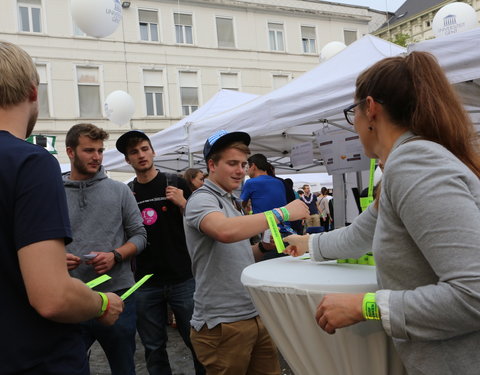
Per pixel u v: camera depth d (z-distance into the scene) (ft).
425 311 2.77
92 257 7.29
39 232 3.18
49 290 3.14
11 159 3.27
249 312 6.29
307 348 3.82
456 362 2.89
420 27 71.05
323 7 71.87
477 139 3.28
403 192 2.91
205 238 6.33
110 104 21.33
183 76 63.16
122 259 7.77
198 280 6.50
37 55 55.26
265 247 7.11
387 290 3.05
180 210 9.64
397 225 3.06
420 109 3.24
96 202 7.87
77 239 7.69
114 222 8.00
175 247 9.55
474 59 7.54
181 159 24.58
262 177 14.26
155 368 9.45
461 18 15.25
